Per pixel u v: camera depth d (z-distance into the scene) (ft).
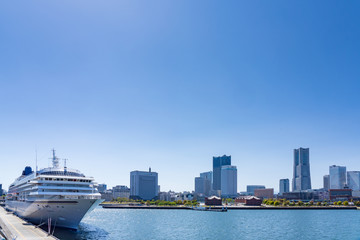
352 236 414.62
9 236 261.85
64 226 357.41
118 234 407.03
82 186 367.86
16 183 487.20
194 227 507.30
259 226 527.40
